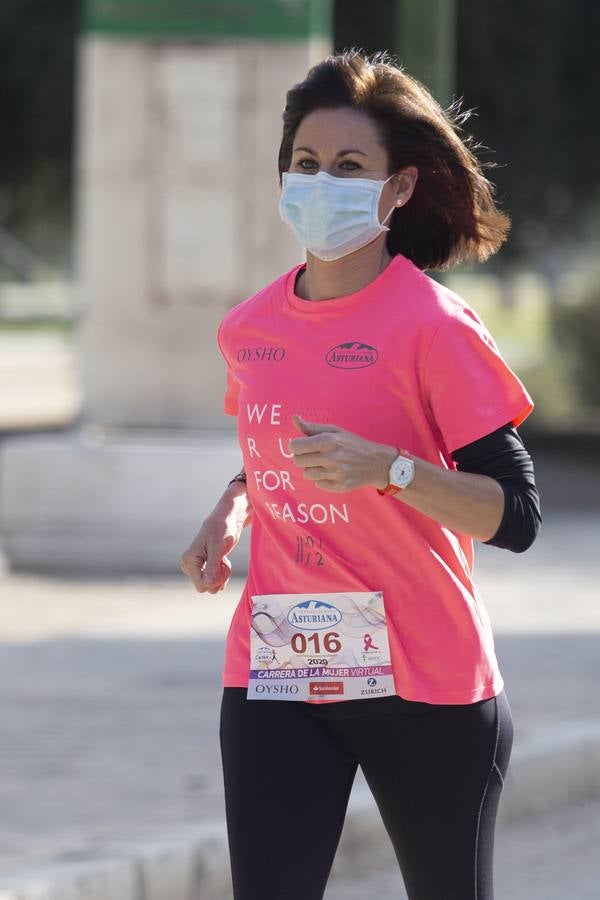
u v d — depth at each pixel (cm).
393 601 862
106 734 1741
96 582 2697
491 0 4316
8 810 1465
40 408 5906
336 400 854
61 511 2786
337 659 871
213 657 2130
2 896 1221
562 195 4850
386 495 832
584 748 1714
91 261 2894
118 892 1299
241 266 2853
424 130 888
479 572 2823
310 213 863
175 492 2758
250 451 883
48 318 8038
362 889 1423
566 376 6059
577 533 3291
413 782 867
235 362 896
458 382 841
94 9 2842
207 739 1725
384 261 895
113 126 2866
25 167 4966
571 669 2064
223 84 2830
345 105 880
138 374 2900
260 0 2806
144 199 2869
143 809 1477
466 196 916
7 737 1723
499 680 876
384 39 4269
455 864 867
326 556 867
